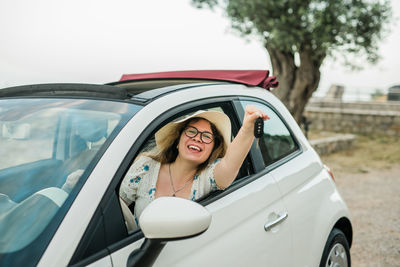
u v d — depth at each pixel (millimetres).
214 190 1710
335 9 6508
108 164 1275
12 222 1196
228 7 7547
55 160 1411
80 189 1219
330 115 14875
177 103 1605
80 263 1101
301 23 6789
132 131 1383
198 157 1657
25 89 1919
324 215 2250
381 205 5391
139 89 1770
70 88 1785
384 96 19578
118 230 1222
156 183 1737
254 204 1778
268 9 6918
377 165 8516
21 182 1348
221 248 1531
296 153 2373
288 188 2059
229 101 1929
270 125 2227
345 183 6777
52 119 1600
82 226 1141
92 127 1461
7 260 1090
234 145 1574
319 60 7789
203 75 2633
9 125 1646
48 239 1116
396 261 3564
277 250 1832
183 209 1133
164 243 1177
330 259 2369
